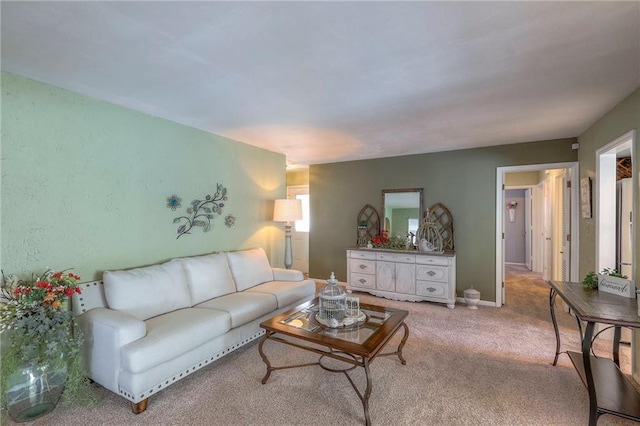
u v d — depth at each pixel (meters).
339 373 2.48
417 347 2.95
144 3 1.37
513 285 5.54
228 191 3.87
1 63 1.96
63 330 1.99
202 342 2.37
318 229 5.82
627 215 3.37
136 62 1.95
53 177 2.32
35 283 2.06
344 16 1.48
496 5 1.40
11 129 2.11
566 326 3.48
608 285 2.32
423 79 2.19
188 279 2.97
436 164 4.73
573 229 3.84
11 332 2.06
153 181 3.03
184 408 2.03
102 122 2.62
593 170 3.27
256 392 2.21
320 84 2.28
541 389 2.24
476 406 2.05
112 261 2.69
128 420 1.91
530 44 1.73
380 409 2.02
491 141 4.06
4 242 2.09
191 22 1.53
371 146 4.34
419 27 1.57
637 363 2.32
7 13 1.44
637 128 2.34
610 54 1.84
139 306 2.46
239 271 3.50
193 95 2.50
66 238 2.40
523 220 7.92
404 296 4.50
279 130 3.53
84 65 1.99
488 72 2.08
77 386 2.03
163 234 3.12
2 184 2.08
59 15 1.46
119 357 1.99
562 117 3.04
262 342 2.38
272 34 1.64
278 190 4.74
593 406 1.75
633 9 1.42
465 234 4.53
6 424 1.85
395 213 5.03
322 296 2.53
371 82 2.24
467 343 3.03
